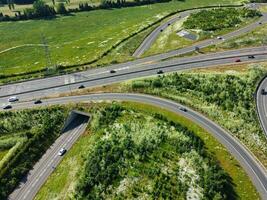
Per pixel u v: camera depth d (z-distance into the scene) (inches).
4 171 5211.6
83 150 5413.4
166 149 5083.7
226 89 6127.0
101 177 4810.5
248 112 5620.1
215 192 4323.3
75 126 6107.3
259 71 6569.9
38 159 5521.7
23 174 5265.8
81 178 4869.6
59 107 6274.6
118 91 6510.8
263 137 5196.9
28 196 4916.3
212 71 6747.1
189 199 4355.3
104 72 7258.9
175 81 6476.4
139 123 5634.8
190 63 7190.0
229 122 5447.8
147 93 6343.5
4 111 6358.3
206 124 5482.3
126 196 4537.4
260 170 4660.4
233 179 4557.1
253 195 4343.0
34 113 6254.9
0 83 7362.2
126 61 7657.5
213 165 4712.1
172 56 7623.0
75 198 4648.1
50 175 5196.9
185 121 5575.8
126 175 4800.7
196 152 4953.3
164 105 5989.2
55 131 5959.6
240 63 6988.2
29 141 5674.2
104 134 5575.8
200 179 4562.0
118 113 5940.0
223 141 5137.8
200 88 6235.2
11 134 5974.4
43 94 6752.0
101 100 6323.8
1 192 4975.4
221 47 7770.7
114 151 5162.4
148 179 4699.8
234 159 4835.1
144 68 7199.8
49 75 7450.8
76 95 6574.8
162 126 5497.1
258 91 6136.8
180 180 4608.8
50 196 4820.4
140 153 5049.2
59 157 5472.4
